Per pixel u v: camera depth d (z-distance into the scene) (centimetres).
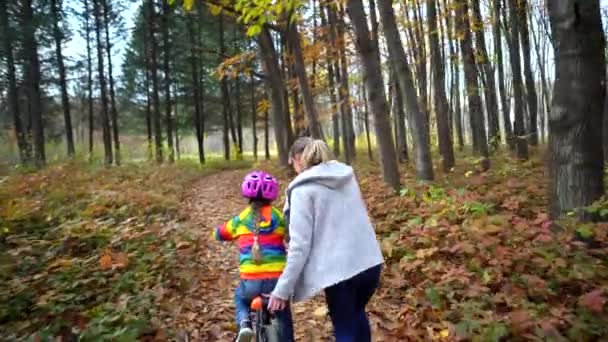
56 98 3400
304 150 315
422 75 2142
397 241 639
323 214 296
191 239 770
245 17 714
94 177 1488
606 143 1069
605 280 469
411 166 1802
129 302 486
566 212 548
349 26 1738
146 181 1492
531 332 388
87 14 2742
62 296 494
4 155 2359
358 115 2839
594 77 529
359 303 316
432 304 465
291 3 700
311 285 290
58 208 931
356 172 1638
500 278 490
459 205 732
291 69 2017
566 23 525
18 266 599
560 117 546
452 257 573
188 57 3027
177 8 2755
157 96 2852
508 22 1809
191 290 568
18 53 2423
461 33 1381
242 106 3731
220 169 2675
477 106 1361
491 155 1742
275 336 327
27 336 421
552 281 476
